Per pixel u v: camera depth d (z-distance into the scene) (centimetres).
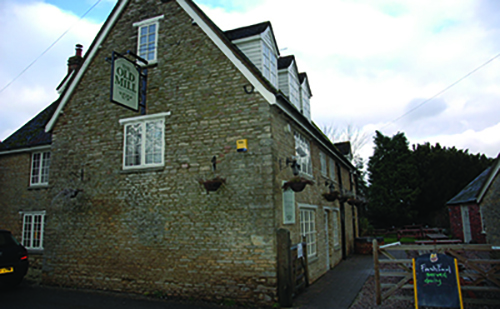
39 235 1234
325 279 1048
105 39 1067
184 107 916
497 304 670
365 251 1694
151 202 907
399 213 3206
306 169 1093
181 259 845
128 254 907
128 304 788
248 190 809
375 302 768
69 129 1059
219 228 820
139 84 944
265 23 1004
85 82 1067
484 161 3034
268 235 773
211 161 860
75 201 1002
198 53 929
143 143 952
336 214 1488
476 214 1922
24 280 1096
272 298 747
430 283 642
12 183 1327
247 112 845
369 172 3481
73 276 963
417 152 3478
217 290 796
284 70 1155
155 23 1000
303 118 989
